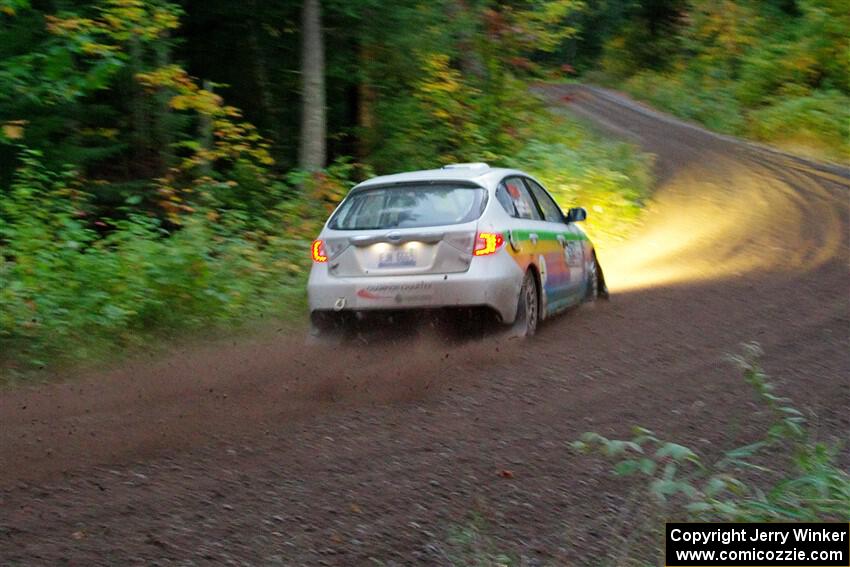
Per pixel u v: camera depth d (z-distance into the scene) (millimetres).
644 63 57969
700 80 46844
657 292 12227
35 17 13258
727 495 5137
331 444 5984
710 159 28859
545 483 5320
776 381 7641
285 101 18656
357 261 8562
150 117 15539
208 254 11094
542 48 20062
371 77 17656
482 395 7184
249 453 5789
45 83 12570
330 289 8586
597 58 59781
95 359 8516
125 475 5367
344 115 18984
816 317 10250
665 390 7363
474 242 8383
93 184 14328
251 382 7617
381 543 4453
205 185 13008
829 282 12578
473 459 5711
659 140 33844
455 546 4422
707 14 48312
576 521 4789
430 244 8406
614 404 6973
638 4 56500
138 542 4418
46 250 9820
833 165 27953
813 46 38469
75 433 6211
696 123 41531
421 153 17812
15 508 4840
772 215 19734
